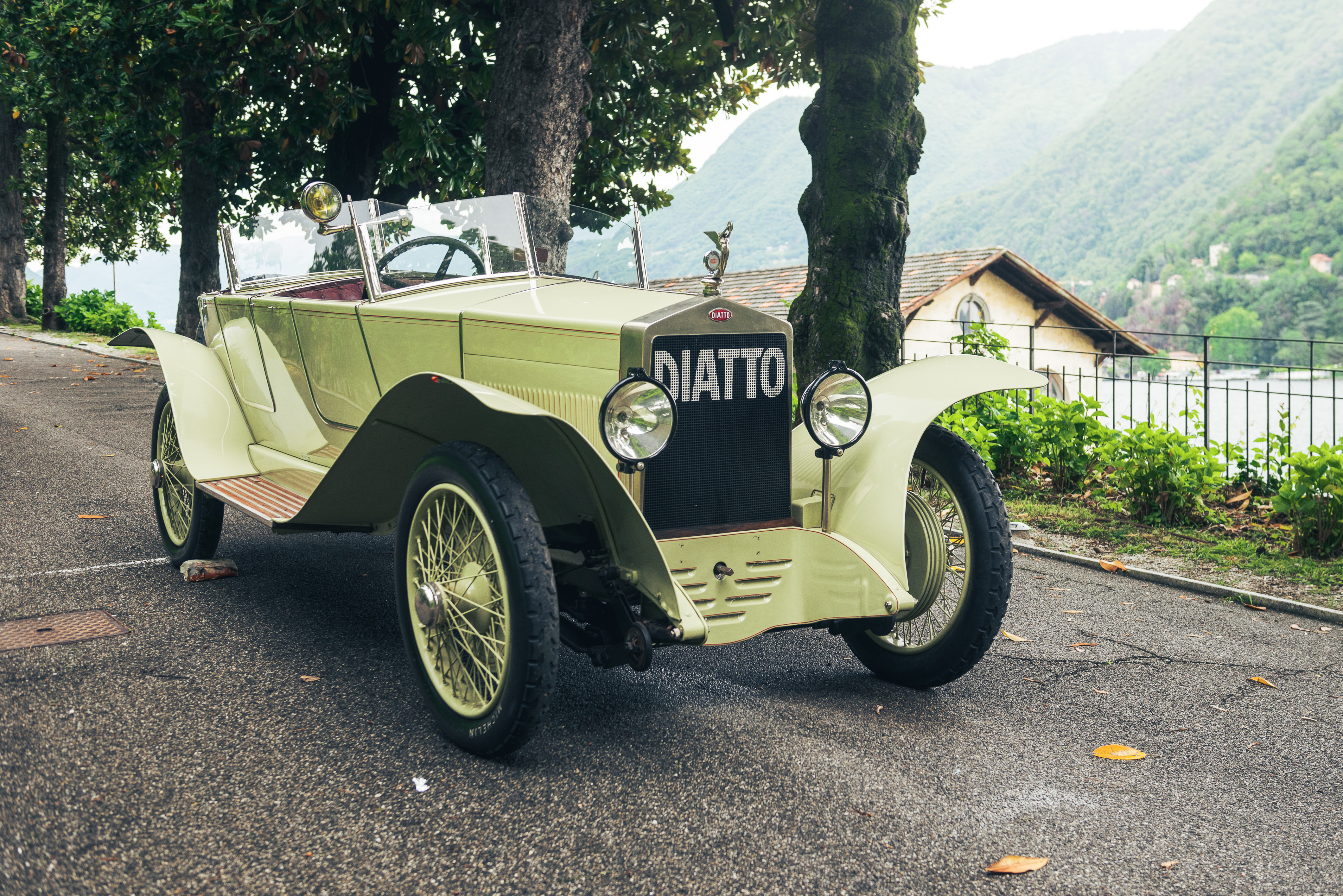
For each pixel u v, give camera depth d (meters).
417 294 4.03
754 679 3.68
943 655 3.47
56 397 10.81
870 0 6.69
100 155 23.94
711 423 3.17
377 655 3.66
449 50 12.01
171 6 12.21
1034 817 2.64
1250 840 2.56
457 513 2.96
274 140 13.24
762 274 21.80
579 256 4.49
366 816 2.49
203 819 2.44
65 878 2.15
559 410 3.26
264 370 4.72
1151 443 6.39
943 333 20.17
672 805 2.62
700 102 15.30
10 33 16.28
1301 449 7.28
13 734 2.84
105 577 4.51
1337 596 4.86
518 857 2.34
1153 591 5.04
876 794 2.74
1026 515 6.62
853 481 3.43
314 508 3.53
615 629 2.98
